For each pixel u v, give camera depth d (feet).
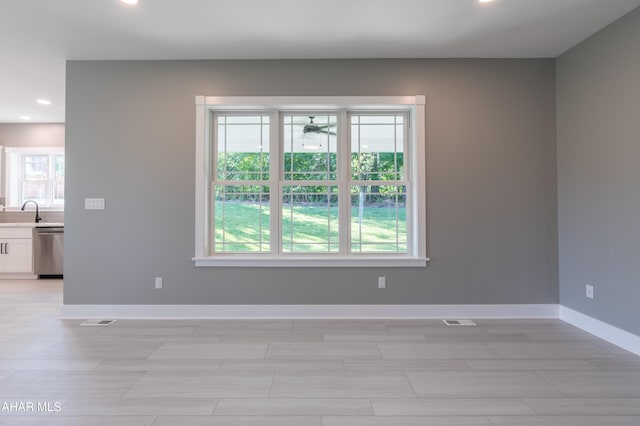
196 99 13.21
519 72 13.23
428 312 13.12
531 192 13.16
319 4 9.86
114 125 13.17
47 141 22.65
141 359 9.43
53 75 14.57
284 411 7.00
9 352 9.87
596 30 11.21
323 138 13.93
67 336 11.14
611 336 10.75
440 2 9.78
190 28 11.10
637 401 7.39
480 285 13.14
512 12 10.26
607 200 10.90
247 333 11.49
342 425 6.56
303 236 13.78
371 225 13.78
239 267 13.17
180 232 13.17
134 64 13.23
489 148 13.17
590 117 11.55
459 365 9.12
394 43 12.13
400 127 13.91
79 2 9.69
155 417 6.78
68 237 13.10
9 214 22.63
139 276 13.12
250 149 13.92
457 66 13.23
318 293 13.16
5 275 20.92
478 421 6.69
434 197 13.19
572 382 8.21
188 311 13.10
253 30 11.24
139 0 9.61
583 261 11.90
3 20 10.56
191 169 13.23
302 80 13.26
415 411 7.02
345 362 9.29
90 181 13.14
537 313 13.09
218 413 6.93
